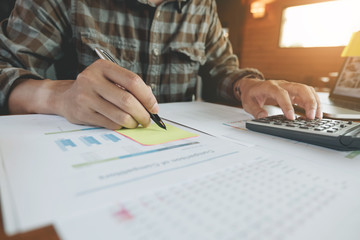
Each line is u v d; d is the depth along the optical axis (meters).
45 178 0.19
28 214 0.14
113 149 0.27
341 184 0.19
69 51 0.73
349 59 0.78
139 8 0.74
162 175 0.20
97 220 0.14
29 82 0.47
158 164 0.22
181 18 0.83
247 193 0.17
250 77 0.72
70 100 0.37
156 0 0.78
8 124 0.37
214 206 0.15
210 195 0.17
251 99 0.52
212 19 0.96
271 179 0.20
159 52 0.79
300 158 0.25
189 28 0.85
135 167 0.22
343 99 0.74
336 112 0.52
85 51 0.69
